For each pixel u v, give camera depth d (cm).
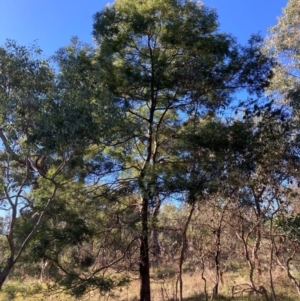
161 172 1014
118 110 809
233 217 1232
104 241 1179
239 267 1507
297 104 1073
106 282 1072
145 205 1135
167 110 1320
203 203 1193
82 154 982
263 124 1026
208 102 1216
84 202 1147
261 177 1065
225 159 1012
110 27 1178
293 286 1273
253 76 1157
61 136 718
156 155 1270
